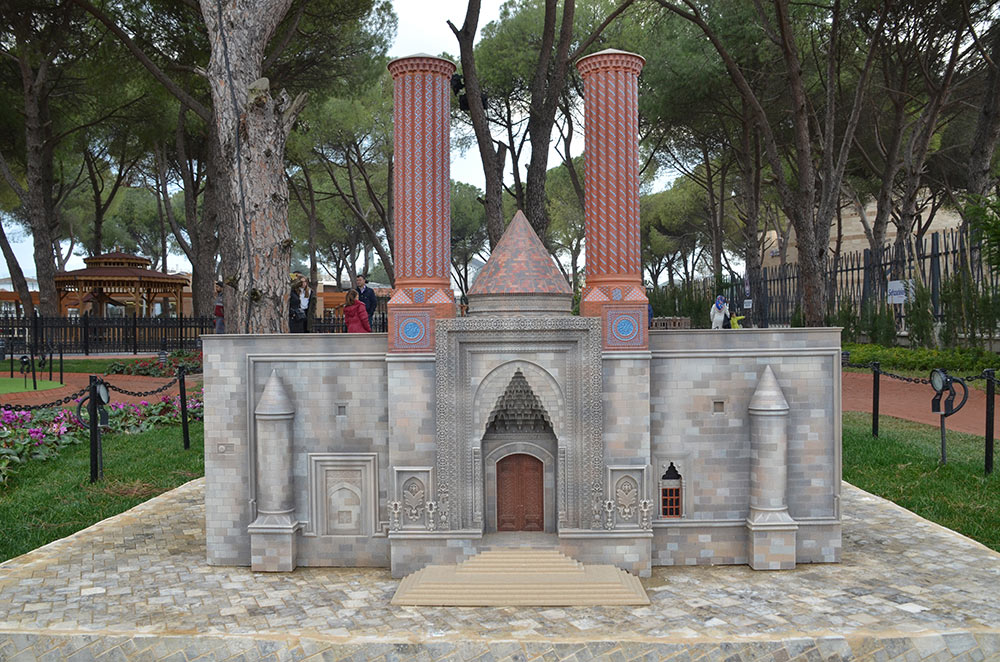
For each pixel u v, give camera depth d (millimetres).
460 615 5957
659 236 53281
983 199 20250
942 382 10992
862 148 27609
